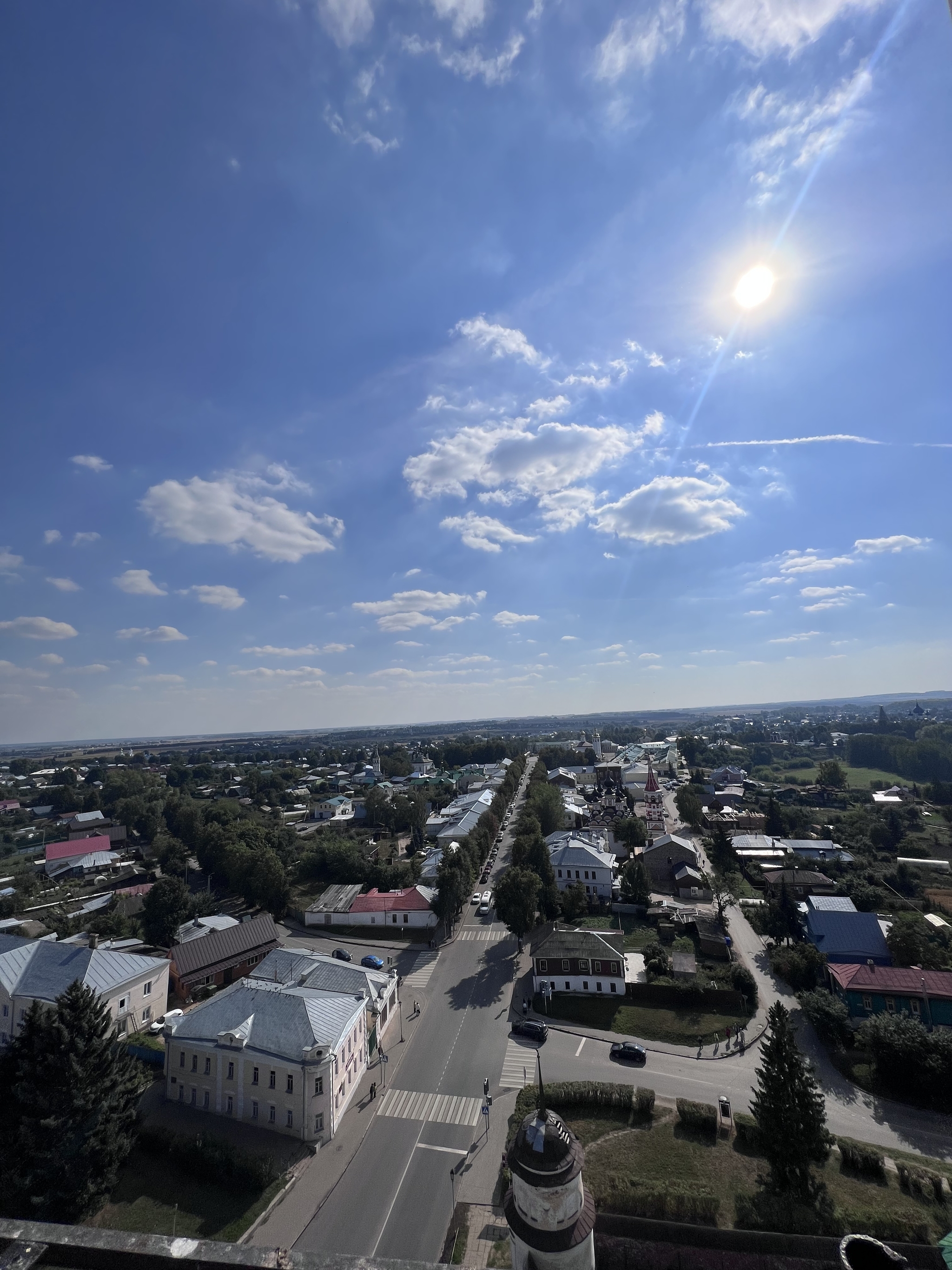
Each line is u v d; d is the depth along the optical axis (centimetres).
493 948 8375
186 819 15288
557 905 9438
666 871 11456
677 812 17250
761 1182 4141
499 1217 3912
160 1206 4050
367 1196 4128
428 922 9125
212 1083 5025
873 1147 4700
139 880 12400
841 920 7856
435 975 7594
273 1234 3841
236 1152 4300
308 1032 4953
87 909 10531
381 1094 5228
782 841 12656
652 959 7475
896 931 7394
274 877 9731
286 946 8369
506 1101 5122
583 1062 5719
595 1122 4784
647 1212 3778
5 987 5747
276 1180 4234
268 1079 4825
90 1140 4016
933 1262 3406
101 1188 4000
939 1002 6312
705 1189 3909
